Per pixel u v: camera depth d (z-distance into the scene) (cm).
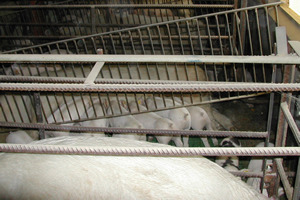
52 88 153
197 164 198
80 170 171
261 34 424
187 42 552
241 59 159
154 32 564
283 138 233
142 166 181
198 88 153
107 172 172
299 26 322
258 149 136
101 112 398
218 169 203
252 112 466
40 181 163
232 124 442
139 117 394
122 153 137
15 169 169
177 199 166
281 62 159
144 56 165
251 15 464
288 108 221
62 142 203
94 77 158
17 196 159
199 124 392
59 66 475
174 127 370
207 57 161
